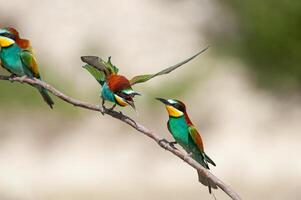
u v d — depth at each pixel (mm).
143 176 16125
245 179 15891
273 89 18797
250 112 18156
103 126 17984
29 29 21109
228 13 19984
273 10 19297
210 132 17750
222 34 20016
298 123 17906
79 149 17391
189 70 19219
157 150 16922
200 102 18406
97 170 16531
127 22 21000
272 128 17672
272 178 15719
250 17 19453
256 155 16781
